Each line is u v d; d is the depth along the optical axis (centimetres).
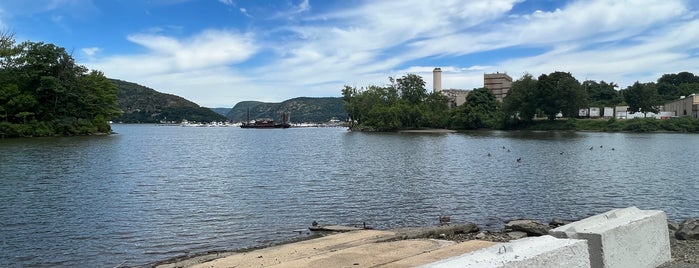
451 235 1725
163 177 3653
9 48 10469
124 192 2903
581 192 2917
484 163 4794
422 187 3125
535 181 3422
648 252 825
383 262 1095
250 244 1716
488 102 16625
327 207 2445
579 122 14638
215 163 4869
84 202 2550
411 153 6216
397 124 15588
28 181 3334
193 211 2327
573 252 589
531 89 14962
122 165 4562
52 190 2952
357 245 1415
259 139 11131
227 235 1867
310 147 7731
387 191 2958
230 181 3431
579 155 5722
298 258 1245
